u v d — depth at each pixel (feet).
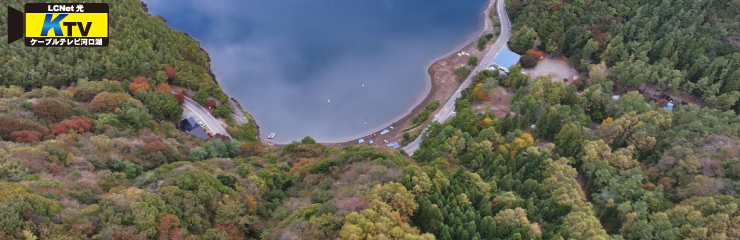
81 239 321.11
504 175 540.93
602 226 480.64
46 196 352.28
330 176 514.68
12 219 307.58
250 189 456.86
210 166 505.25
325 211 398.42
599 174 538.88
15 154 427.33
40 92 644.69
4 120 503.20
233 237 387.14
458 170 506.89
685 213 447.42
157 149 534.37
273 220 426.92
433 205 424.87
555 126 654.12
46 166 426.51
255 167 559.79
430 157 614.34
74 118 558.15
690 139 594.65
